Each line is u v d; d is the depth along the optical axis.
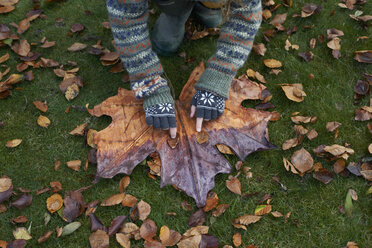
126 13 1.27
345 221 1.41
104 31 1.97
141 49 1.38
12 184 1.48
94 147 1.54
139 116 1.56
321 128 1.64
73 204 1.41
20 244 1.33
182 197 1.47
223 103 1.49
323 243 1.38
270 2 2.06
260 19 1.39
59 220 1.41
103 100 1.73
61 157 1.56
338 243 1.37
